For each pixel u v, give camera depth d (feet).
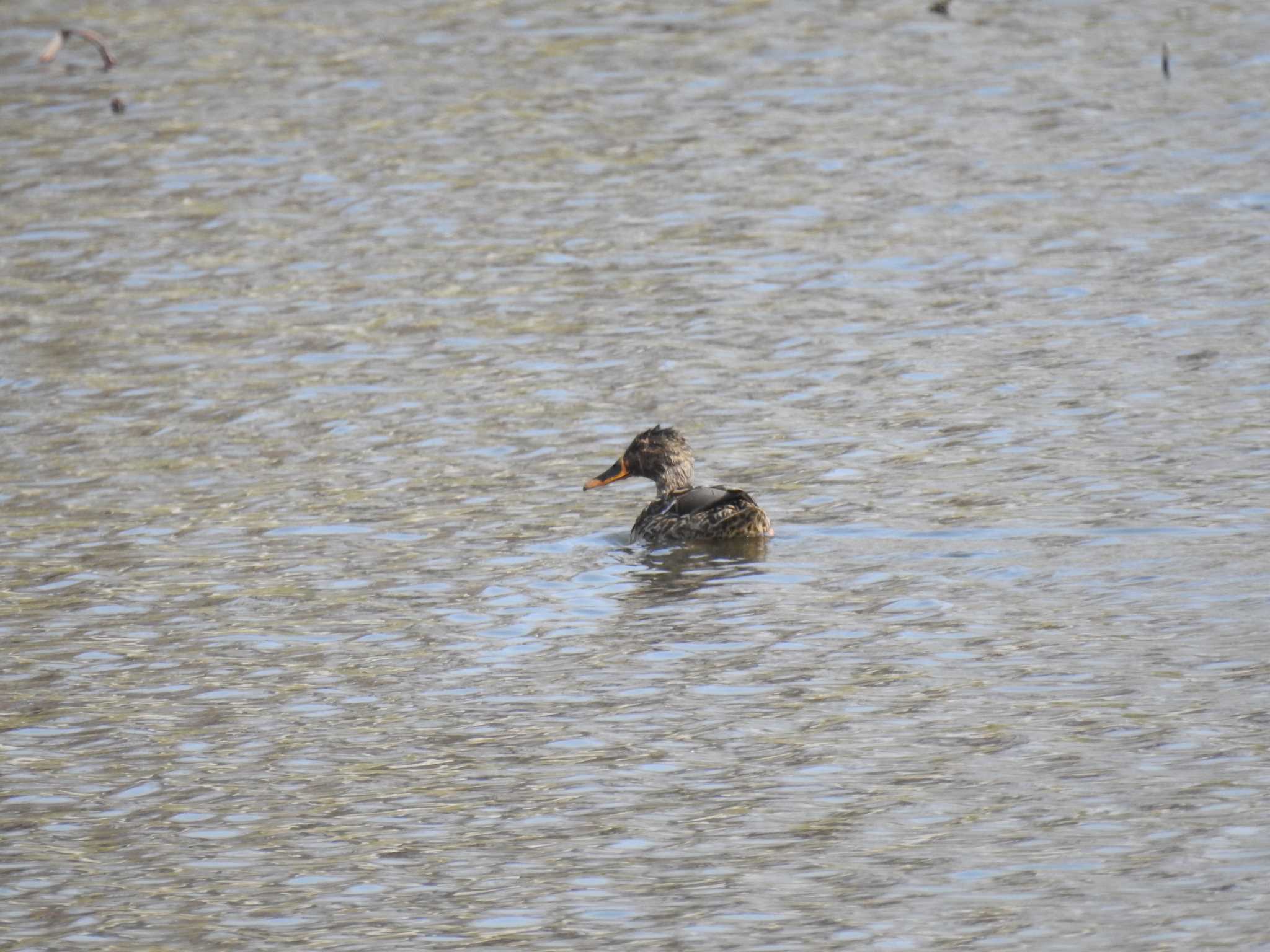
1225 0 131.23
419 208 96.78
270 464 66.54
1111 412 67.00
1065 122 106.42
